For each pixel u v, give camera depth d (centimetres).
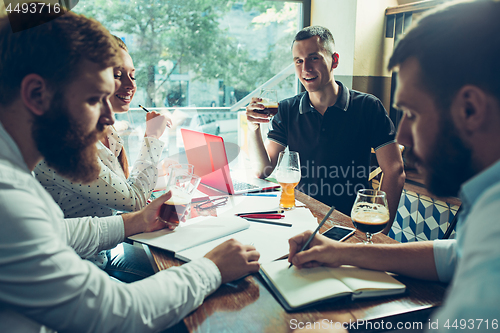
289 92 300
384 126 187
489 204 38
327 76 185
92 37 64
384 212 95
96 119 69
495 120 46
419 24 53
